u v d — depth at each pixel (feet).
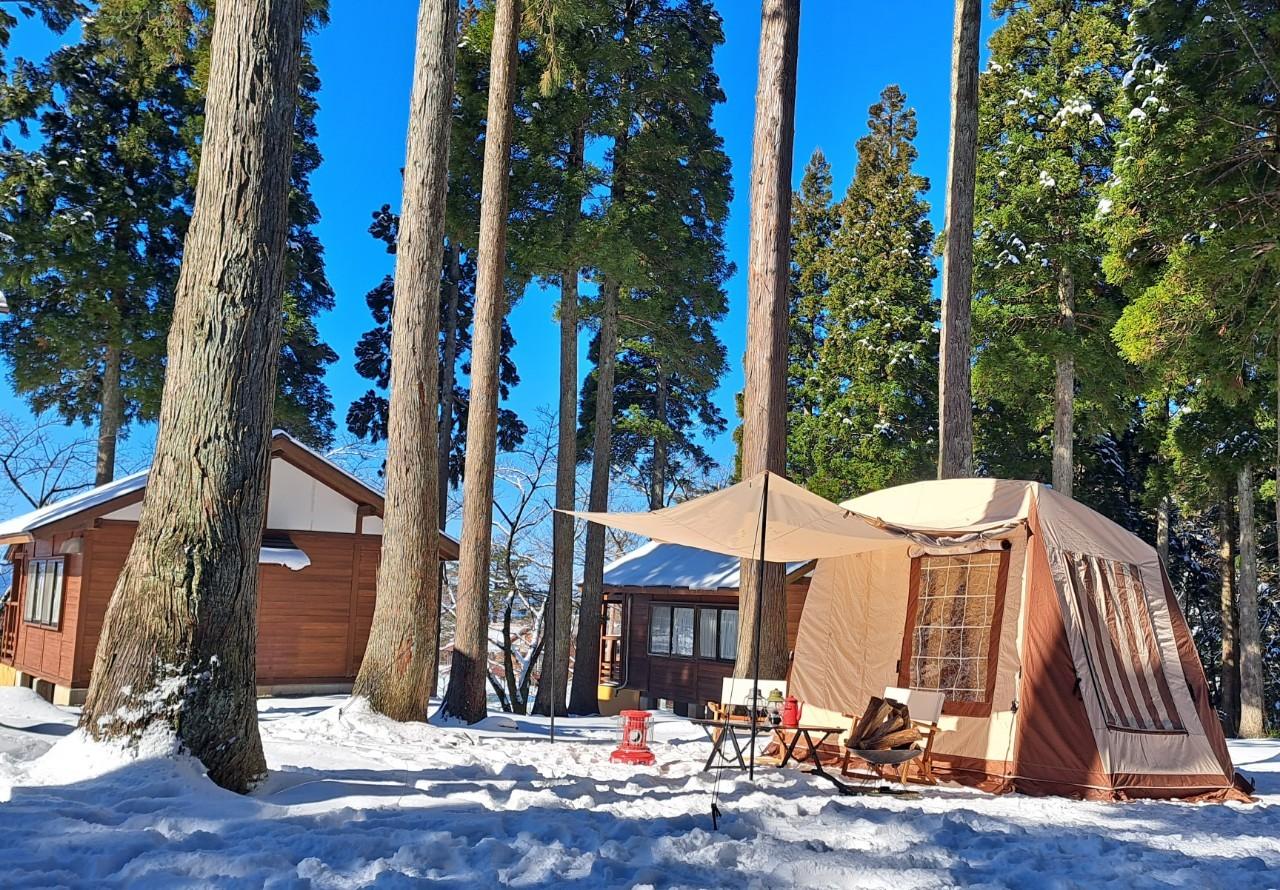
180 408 21.03
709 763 28.25
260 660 54.70
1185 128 51.47
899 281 88.63
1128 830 22.00
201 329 21.22
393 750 29.50
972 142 46.24
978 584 31.65
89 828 15.81
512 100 46.96
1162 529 88.84
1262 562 96.63
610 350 69.00
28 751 23.43
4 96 72.74
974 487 33.32
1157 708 29.86
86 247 71.05
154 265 75.46
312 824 17.48
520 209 64.34
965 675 30.89
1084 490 92.84
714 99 73.97
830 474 86.22
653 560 82.79
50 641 55.01
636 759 30.27
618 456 108.06
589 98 64.13
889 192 92.12
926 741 30.09
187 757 19.81
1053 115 70.85
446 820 17.89
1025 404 78.54
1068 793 27.55
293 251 82.07
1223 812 25.75
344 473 57.31
